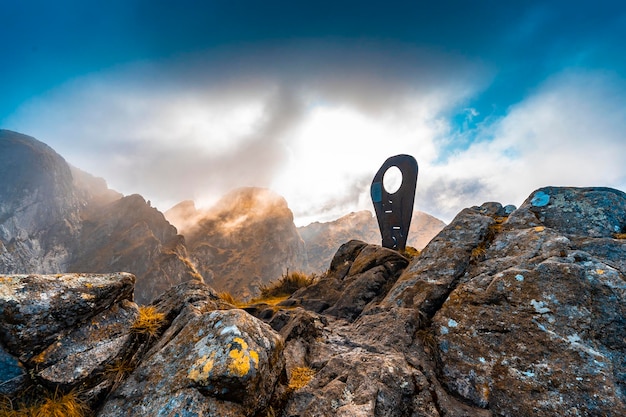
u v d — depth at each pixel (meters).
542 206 6.36
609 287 3.99
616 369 3.42
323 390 3.57
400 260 8.59
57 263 134.50
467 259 6.04
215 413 2.64
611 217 5.51
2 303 2.77
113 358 3.31
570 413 3.27
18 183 127.75
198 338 3.26
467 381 4.00
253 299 11.71
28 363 2.83
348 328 5.66
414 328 4.84
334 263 11.52
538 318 4.15
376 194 12.53
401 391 3.60
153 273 138.50
